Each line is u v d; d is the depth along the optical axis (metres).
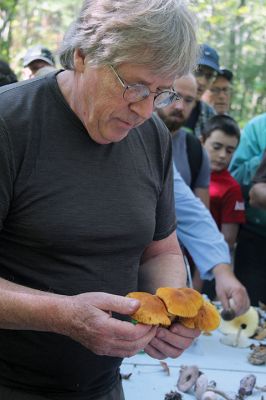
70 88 1.12
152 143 1.29
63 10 10.88
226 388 1.56
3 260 1.14
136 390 1.52
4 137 1.04
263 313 2.20
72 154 1.11
